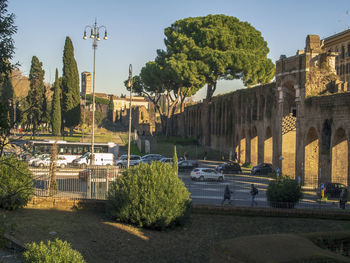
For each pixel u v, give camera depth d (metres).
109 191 19.80
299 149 38.06
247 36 63.88
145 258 15.45
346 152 32.47
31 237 15.23
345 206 25.83
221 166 44.34
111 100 159.38
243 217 21.36
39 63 58.06
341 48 72.06
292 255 9.09
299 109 38.22
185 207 19.36
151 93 76.56
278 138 43.56
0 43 11.65
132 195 18.81
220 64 59.72
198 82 63.38
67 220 18.36
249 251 9.38
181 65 61.16
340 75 71.88
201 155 63.34
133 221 18.70
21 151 12.04
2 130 9.80
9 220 16.91
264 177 39.97
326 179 33.53
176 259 15.77
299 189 23.11
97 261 14.43
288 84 41.56
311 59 37.78
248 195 28.28
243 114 58.44
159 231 18.56
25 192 18.03
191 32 67.88
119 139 82.75
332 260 9.07
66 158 46.88
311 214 21.81
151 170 19.36
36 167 32.62
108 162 45.94
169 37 70.69
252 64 60.69
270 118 47.69
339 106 31.69
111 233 17.31
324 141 33.84
